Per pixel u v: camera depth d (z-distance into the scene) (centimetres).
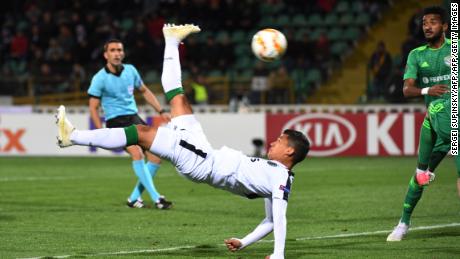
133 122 4059
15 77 9006
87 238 3038
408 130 7212
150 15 9512
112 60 4000
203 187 4972
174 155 2512
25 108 8275
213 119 7512
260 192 2502
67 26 9388
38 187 4972
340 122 7312
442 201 4116
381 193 4528
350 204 4056
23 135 7700
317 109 7838
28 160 7188
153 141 2516
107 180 5419
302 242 2938
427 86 2989
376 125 7262
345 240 2980
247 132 7444
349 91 8938
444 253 2688
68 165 6656
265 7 9719
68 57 9144
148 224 3425
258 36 2898
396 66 8112
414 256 2633
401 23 9325
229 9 9506
